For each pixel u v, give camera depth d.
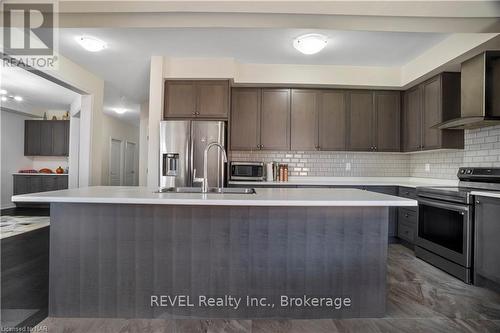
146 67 3.82
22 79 4.29
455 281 2.53
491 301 2.16
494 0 1.91
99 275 1.91
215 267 1.91
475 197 2.45
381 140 4.00
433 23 2.18
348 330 1.79
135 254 1.91
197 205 1.90
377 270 1.93
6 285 2.23
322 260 1.92
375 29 2.29
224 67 3.62
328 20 2.15
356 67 3.82
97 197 1.70
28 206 6.12
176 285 1.92
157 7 2.00
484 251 2.36
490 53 2.67
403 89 3.96
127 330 1.77
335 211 1.92
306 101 3.99
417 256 3.17
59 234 1.90
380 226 1.93
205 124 3.51
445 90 3.27
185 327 1.81
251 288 1.92
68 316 1.91
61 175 6.05
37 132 6.37
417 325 1.85
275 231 1.91
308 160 4.30
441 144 3.30
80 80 3.74
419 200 3.14
